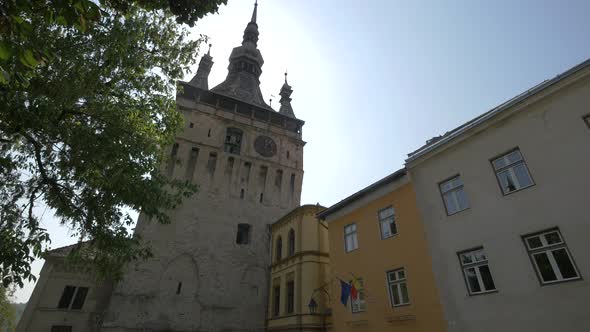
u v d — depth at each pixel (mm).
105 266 12891
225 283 35156
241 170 43219
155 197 13062
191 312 32625
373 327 18281
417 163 17844
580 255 10977
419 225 17234
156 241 34438
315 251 27891
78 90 10094
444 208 15906
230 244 37531
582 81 12336
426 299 15734
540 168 12781
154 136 14375
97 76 11008
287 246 32031
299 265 27953
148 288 32031
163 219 13656
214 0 8578
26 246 9891
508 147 14016
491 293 13023
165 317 31531
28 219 10820
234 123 46312
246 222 39719
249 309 34562
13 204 11156
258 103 52875
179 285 33469
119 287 31062
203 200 38875
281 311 29547
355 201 22375
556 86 12852
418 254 16828
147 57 13547
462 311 13828
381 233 19719
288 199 44375
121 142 12164
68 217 11930
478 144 15211
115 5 7531
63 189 12078
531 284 11938
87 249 13477
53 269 31469
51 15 4773
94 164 11445
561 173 12133
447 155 16484
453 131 17125
